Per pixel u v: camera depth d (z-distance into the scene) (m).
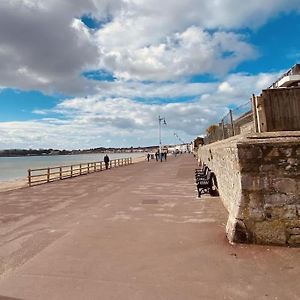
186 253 5.57
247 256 5.28
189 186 15.46
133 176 22.84
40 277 4.64
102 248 5.96
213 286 4.23
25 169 75.94
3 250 5.99
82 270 4.88
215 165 12.67
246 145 5.97
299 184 5.77
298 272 4.58
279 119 7.44
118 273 4.75
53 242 6.43
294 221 5.73
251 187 5.93
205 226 7.45
